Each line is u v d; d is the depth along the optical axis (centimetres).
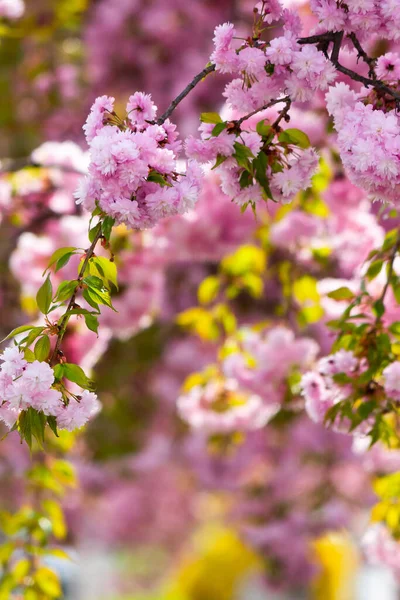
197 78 350
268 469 1270
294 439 1189
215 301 1002
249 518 1200
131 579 2028
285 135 363
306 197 685
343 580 1420
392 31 358
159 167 324
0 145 1441
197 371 1112
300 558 1126
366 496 1227
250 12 1252
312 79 351
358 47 369
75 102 1331
